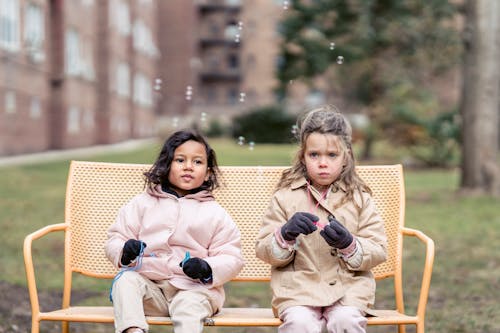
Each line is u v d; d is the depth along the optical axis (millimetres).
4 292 5852
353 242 3262
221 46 59375
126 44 42875
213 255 3539
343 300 3359
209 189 3715
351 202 3572
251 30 58750
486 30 12914
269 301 6004
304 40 19625
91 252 3965
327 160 3451
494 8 12906
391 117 23078
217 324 3275
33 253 7867
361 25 17781
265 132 44219
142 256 3422
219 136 50625
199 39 59250
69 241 3869
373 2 17359
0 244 8289
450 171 21562
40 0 26828
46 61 28094
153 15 51750
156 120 54969
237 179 4012
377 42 19125
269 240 3359
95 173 4027
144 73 48875
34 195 13023
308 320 3211
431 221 10195
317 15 18906
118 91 40594
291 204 3588
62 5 28906
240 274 3941
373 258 3334
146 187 3941
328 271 3469
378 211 3957
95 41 35969
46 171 17875
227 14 59312
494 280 6605
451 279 6688
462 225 9852
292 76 20312
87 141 34844
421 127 22438
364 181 3945
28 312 5391
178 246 3562
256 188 4008
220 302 3455
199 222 3562
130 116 44562
